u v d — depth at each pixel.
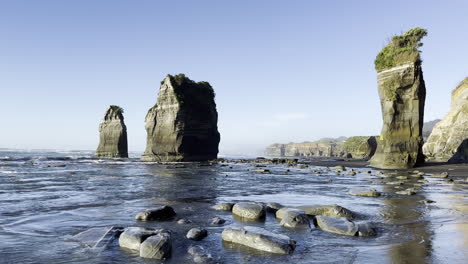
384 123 46.41
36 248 8.01
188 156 71.62
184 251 7.77
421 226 10.47
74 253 7.61
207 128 77.25
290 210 11.36
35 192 19.47
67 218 11.79
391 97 44.53
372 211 13.12
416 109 43.47
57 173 35.34
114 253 7.61
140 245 7.86
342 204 14.98
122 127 88.81
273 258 7.20
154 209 11.89
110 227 9.84
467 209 13.62
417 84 43.16
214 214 12.62
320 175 34.75
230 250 7.81
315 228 10.18
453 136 68.94
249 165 59.19
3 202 15.57
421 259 6.97
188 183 25.50
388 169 43.69
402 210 13.35
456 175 33.03
